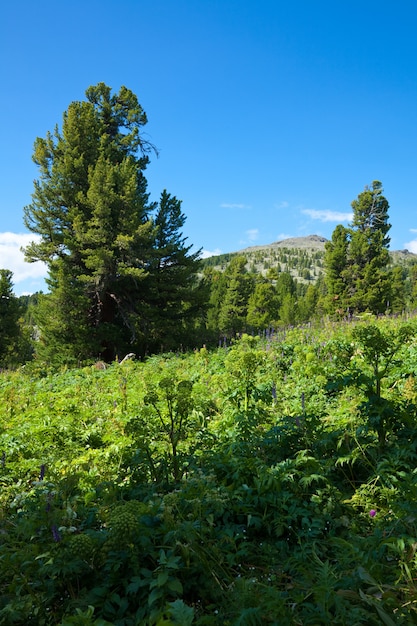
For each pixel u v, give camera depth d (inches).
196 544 128.6
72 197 1074.7
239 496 163.5
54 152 1111.0
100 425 337.1
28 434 323.3
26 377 781.9
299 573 134.6
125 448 240.8
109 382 567.5
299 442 205.2
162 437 210.5
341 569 129.7
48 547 135.2
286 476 170.1
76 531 149.4
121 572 122.8
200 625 107.7
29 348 1684.3
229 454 195.5
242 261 2303.2
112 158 1179.9
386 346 196.1
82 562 124.9
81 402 433.1
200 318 1197.7
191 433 252.7
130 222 991.0
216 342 1102.4
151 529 131.1
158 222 1115.3
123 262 1023.0
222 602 119.6
